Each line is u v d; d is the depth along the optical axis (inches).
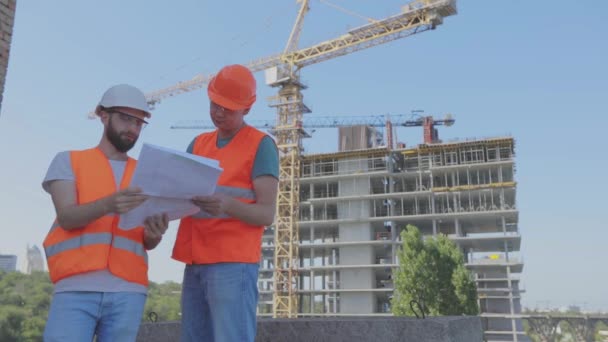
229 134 126.0
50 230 106.4
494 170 2822.3
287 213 2962.6
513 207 2733.8
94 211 97.0
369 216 2918.3
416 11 2517.2
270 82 3002.0
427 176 2942.9
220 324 111.3
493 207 2731.3
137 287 106.3
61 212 100.3
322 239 3238.2
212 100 119.7
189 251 119.5
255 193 118.0
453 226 2967.5
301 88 3053.6
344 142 3265.3
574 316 2896.2
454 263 1834.4
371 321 173.9
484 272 2751.0
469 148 2891.2
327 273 2994.6
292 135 3016.7
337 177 3026.6
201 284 117.7
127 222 101.6
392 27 2655.0
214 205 105.0
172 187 99.3
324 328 179.6
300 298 2955.2
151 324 219.3
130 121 111.7
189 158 96.2
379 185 3041.3
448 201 2847.0
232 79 119.6
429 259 1830.7
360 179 3006.9
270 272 3265.3
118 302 102.0
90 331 99.4
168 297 2603.3
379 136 3521.2
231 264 113.0
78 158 109.1
